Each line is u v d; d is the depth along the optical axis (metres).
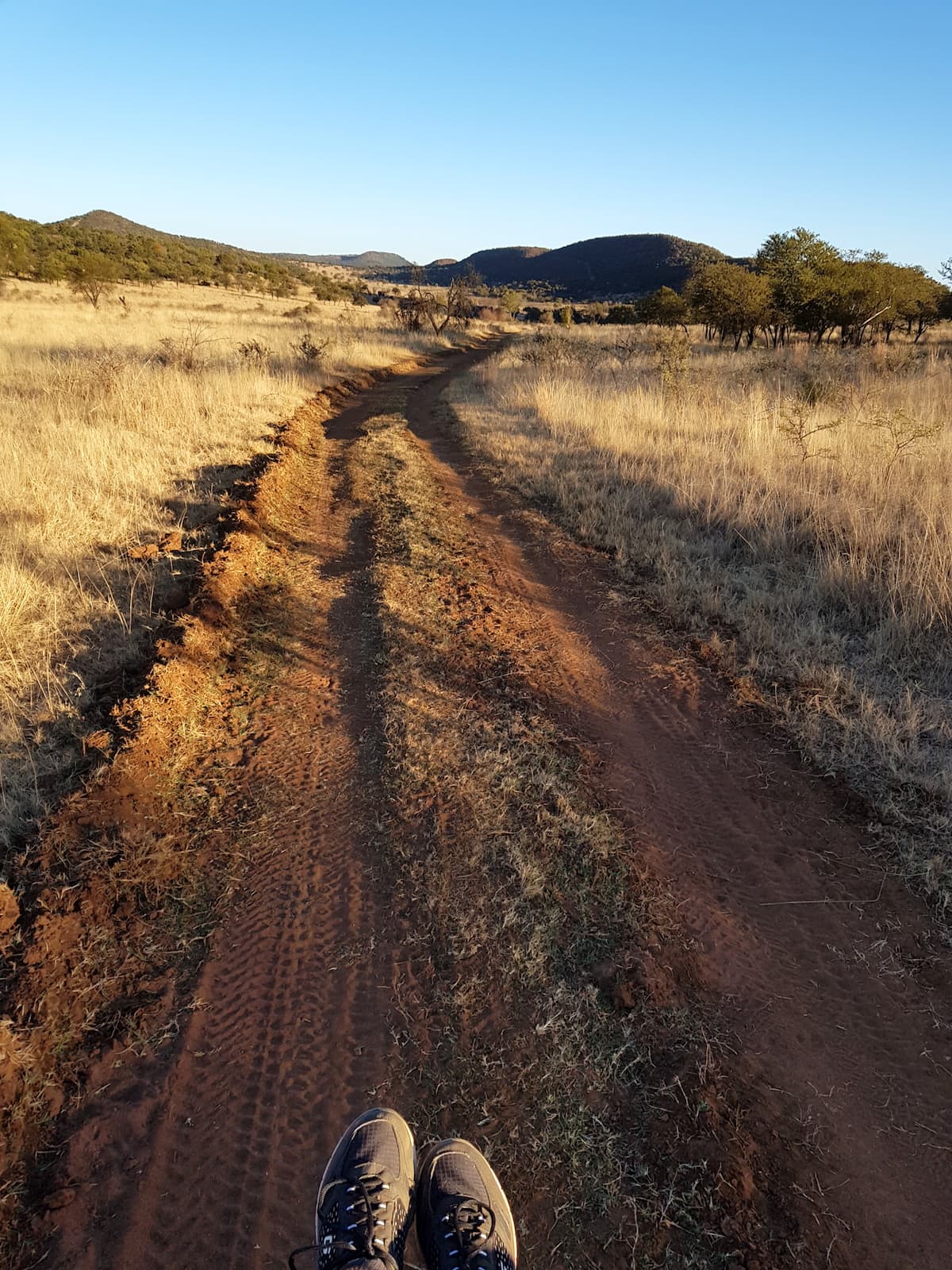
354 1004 2.89
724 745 4.50
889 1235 2.15
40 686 4.66
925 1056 2.67
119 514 7.94
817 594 6.21
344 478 11.05
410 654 5.57
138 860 3.46
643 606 6.49
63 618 5.57
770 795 4.04
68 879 3.27
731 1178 2.27
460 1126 2.46
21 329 26.53
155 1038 2.77
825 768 4.18
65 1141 2.43
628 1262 2.11
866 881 3.43
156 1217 2.23
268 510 8.80
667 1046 2.68
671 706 4.95
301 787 4.17
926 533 6.14
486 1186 2.13
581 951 3.06
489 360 30.48
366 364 26.45
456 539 8.31
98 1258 2.13
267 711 4.93
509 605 6.58
